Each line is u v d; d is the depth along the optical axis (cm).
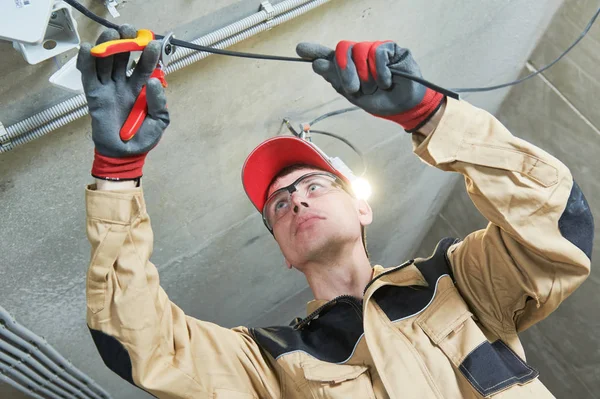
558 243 133
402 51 111
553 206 131
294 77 165
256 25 140
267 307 269
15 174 138
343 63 108
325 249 158
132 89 107
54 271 172
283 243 165
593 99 218
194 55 136
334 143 203
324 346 150
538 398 140
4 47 112
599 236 245
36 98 125
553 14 210
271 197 169
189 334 144
